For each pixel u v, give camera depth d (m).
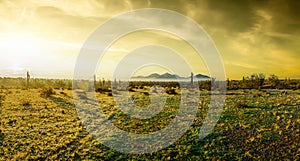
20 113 25.31
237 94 31.27
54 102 30.94
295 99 25.36
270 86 38.50
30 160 15.96
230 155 15.50
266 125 18.67
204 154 15.73
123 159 15.87
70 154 16.50
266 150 15.73
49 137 18.91
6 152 16.91
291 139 16.50
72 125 21.61
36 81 56.53
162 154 16.08
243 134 17.62
